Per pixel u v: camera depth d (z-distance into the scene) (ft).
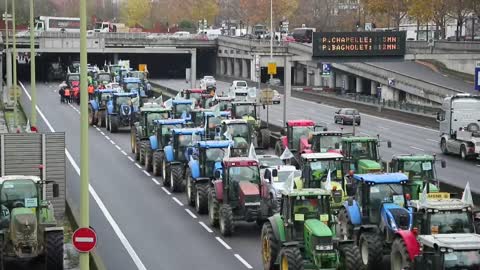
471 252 90.79
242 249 130.82
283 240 107.55
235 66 573.74
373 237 109.09
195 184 161.48
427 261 93.40
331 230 105.91
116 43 522.88
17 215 105.70
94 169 212.64
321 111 372.17
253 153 148.66
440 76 420.77
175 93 391.45
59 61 561.84
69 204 147.64
